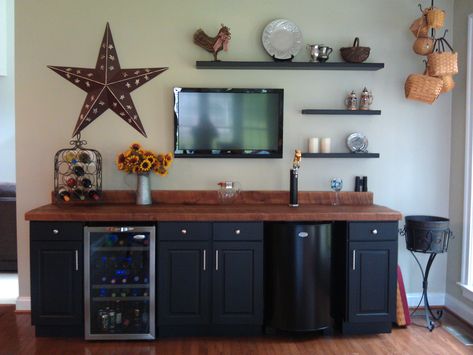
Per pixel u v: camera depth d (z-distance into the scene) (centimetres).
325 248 335
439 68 362
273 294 336
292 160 392
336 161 394
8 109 638
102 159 384
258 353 315
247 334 345
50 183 386
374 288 341
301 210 347
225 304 336
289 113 390
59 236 327
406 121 397
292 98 389
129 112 382
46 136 382
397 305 363
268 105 382
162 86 384
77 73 379
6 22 629
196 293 334
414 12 392
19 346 325
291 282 331
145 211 337
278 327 336
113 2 379
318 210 348
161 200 384
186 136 381
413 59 393
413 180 400
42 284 329
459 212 386
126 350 320
